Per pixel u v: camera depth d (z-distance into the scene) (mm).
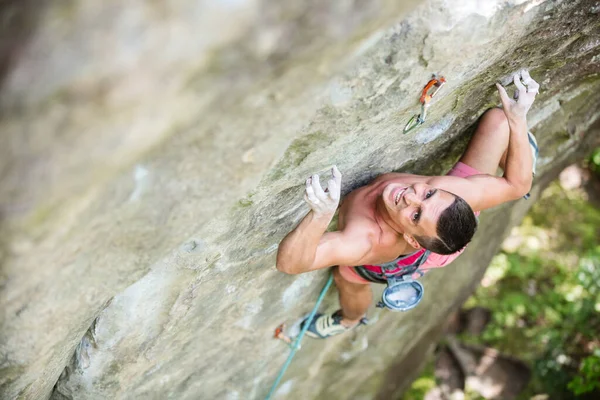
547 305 7754
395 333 5586
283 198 2904
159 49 1433
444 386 7262
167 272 2812
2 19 1372
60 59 1369
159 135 1654
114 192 1901
